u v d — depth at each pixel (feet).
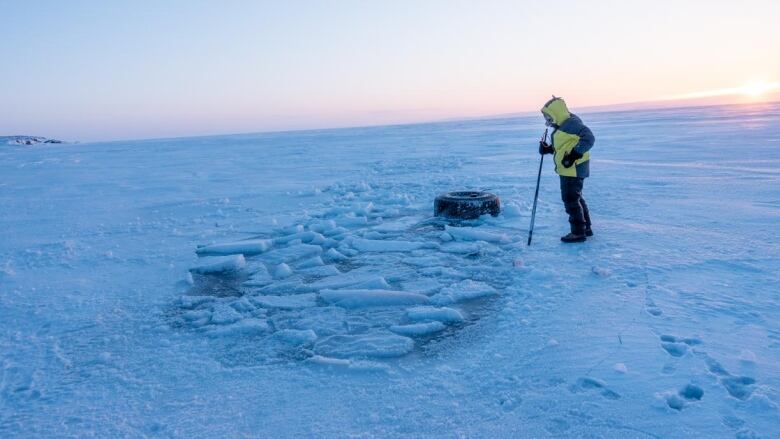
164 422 8.67
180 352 11.55
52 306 14.83
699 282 13.44
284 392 9.53
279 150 92.12
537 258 16.70
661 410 7.93
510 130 132.57
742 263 14.74
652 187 29.14
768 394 8.11
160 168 64.59
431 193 33.09
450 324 12.31
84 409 9.27
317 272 17.21
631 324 11.08
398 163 55.31
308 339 11.88
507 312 12.55
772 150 45.75
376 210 28.37
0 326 13.51
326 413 8.71
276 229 24.26
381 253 19.31
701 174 33.42
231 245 20.40
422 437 7.82
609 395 8.48
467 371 9.86
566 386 8.89
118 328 13.14
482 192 25.71
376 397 9.14
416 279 15.93
